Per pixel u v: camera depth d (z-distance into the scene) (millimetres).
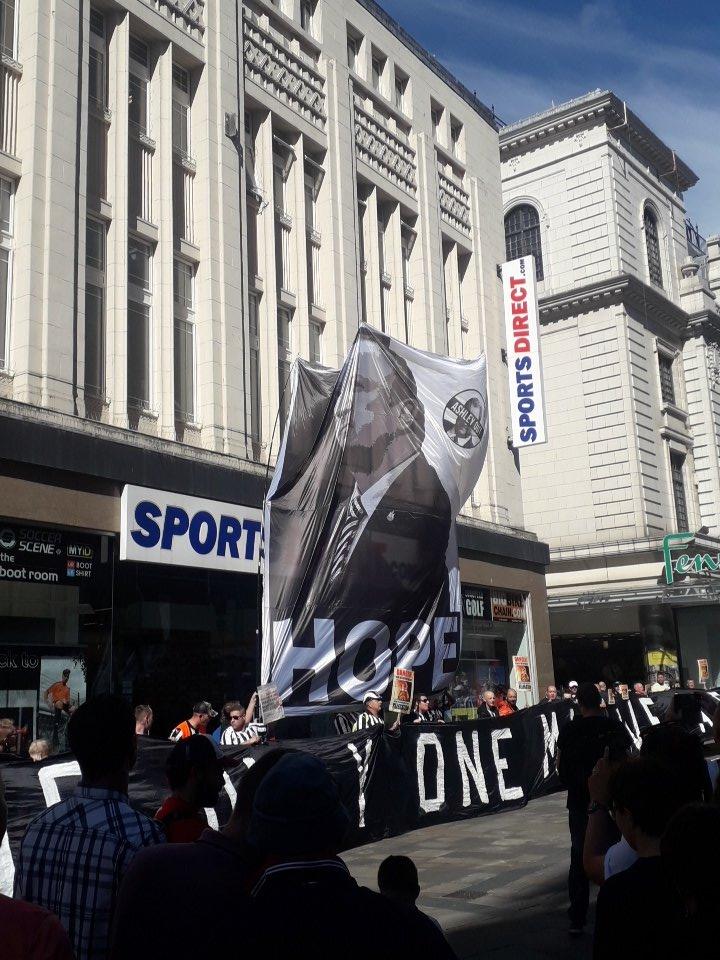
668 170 38344
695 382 36688
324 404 10711
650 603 30000
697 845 2078
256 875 2172
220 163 15828
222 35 16312
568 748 6367
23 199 12477
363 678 9719
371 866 8297
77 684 12258
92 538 12648
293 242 17797
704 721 15406
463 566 19766
